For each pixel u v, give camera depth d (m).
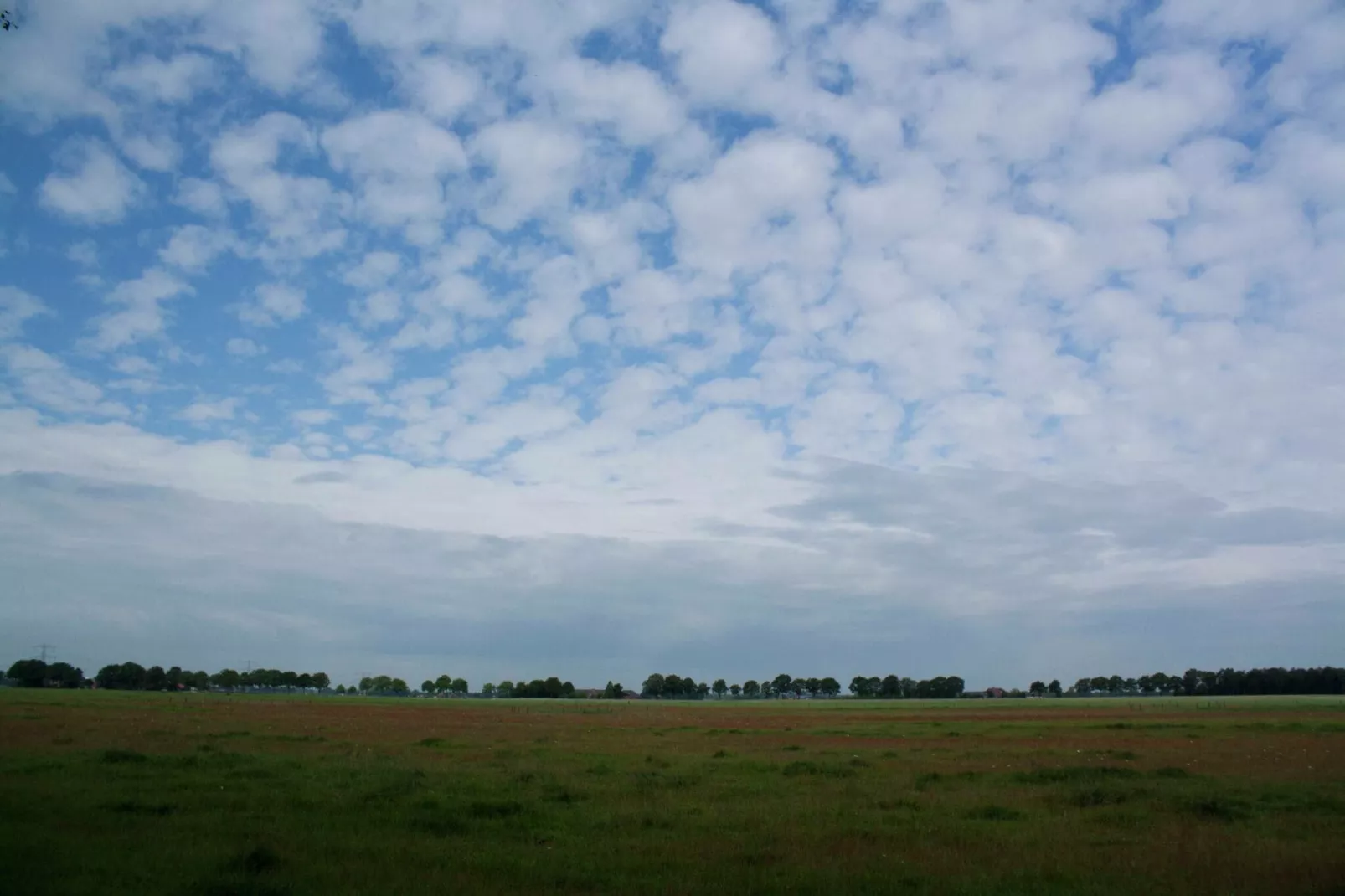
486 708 125.31
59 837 17.98
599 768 33.44
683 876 16.14
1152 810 24.02
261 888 14.56
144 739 41.19
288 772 29.47
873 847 18.94
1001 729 67.56
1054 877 16.27
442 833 20.02
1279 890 15.01
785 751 44.16
